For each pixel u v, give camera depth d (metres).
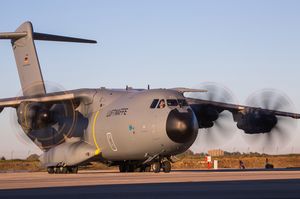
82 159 44.94
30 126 44.28
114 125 43.03
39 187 21.95
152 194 17.92
